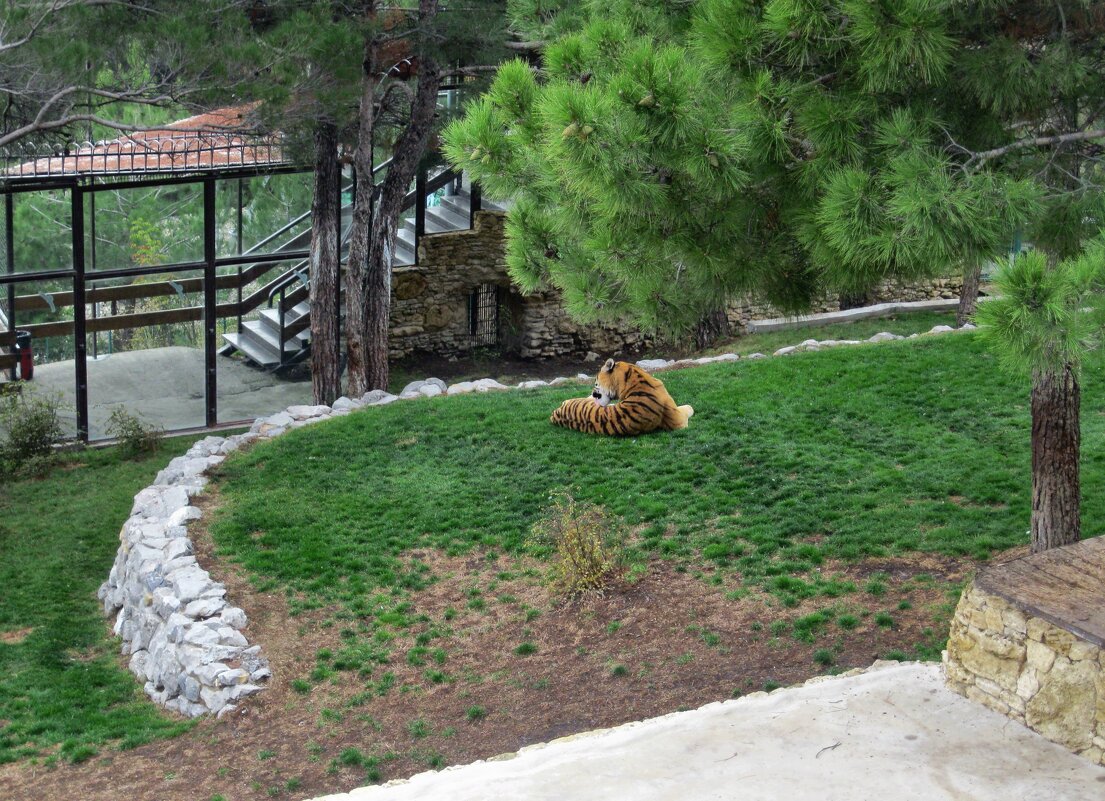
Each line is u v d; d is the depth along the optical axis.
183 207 20.31
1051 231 7.73
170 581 12.46
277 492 14.73
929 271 7.58
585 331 25.88
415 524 13.64
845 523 12.33
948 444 14.28
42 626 13.57
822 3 7.32
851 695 7.88
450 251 24.50
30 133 14.27
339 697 10.56
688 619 10.86
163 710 11.28
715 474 14.01
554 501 13.69
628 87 7.83
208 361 21.14
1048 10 7.77
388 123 21.44
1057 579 7.59
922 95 7.86
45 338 19.84
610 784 7.03
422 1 18.17
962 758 6.99
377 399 18.73
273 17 16.95
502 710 9.95
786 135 7.86
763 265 8.89
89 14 14.02
